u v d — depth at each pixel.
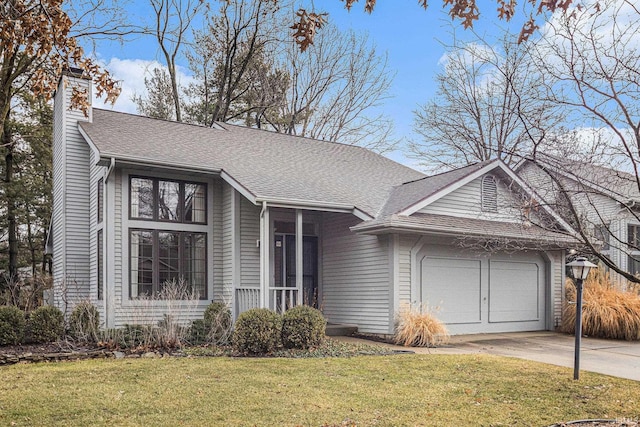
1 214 23.55
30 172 23.34
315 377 8.01
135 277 12.10
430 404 6.65
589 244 5.27
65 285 13.23
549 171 6.05
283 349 10.48
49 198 23.84
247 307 12.32
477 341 12.62
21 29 6.08
